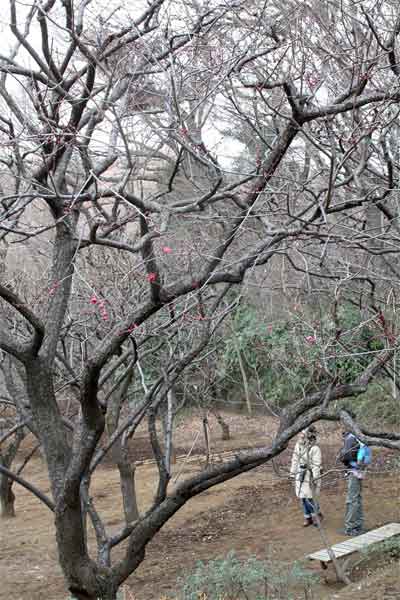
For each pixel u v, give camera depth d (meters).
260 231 6.01
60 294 5.95
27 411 6.55
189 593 7.71
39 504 16.06
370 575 8.48
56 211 5.71
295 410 5.74
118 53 5.94
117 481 17.48
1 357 7.04
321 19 5.53
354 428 5.04
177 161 5.23
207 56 5.49
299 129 5.08
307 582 8.03
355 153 6.23
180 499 5.65
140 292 6.60
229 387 18.95
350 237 5.57
